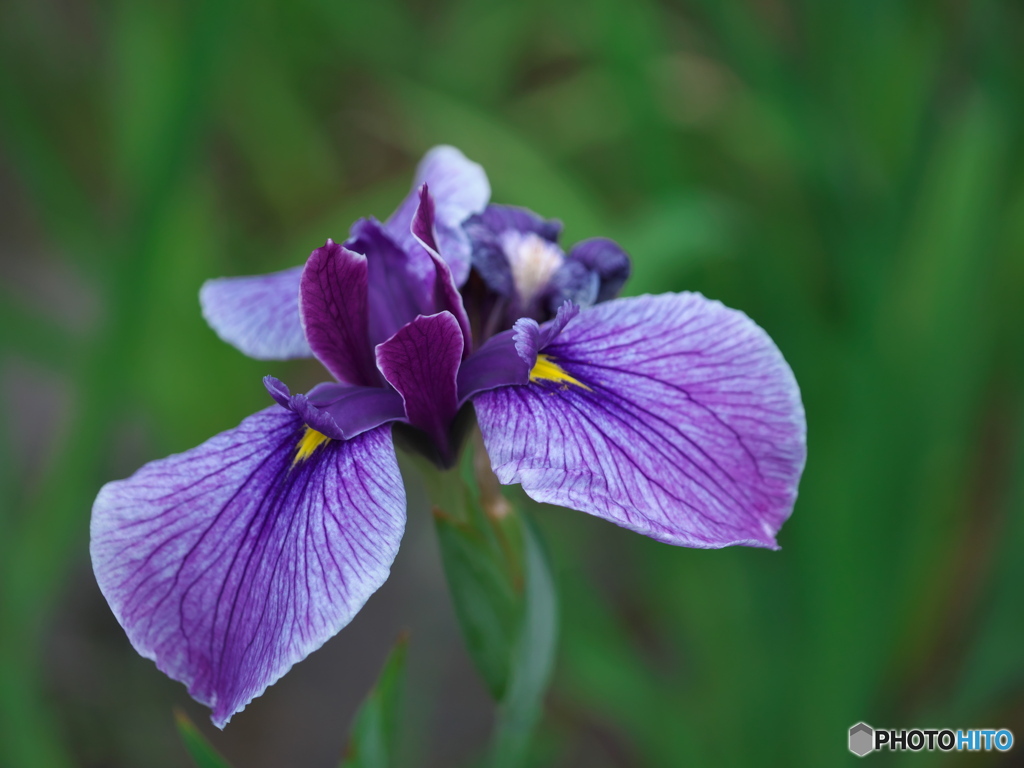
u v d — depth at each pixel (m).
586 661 0.75
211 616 0.53
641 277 0.72
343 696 0.90
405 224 0.61
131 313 0.74
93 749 0.87
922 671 0.86
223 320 0.61
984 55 0.78
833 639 0.71
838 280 0.85
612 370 0.56
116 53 0.95
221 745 0.89
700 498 0.54
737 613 0.77
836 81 0.86
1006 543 0.73
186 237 0.90
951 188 0.74
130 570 0.53
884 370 0.71
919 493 0.72
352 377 0.58
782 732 0.73
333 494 0.54
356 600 0.53
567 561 0.82
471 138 0.97
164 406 0.88
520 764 0.61
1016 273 0.84
